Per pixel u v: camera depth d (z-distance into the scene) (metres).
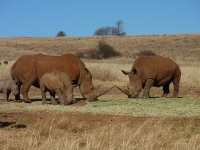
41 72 38.06
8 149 21.77
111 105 35.34
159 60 41.94
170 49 135.00
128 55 124.00
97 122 28.84
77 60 38.81
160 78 41.91
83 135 24.38
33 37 176.88
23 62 38.38
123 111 32.41
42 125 27.06
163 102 37.12
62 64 38.28
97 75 56.97
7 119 29.69
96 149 21.06
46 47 141.75
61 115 30.84
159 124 27.14
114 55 122.75
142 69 41.16
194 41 148.50
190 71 62.38
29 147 21.73
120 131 24.41
